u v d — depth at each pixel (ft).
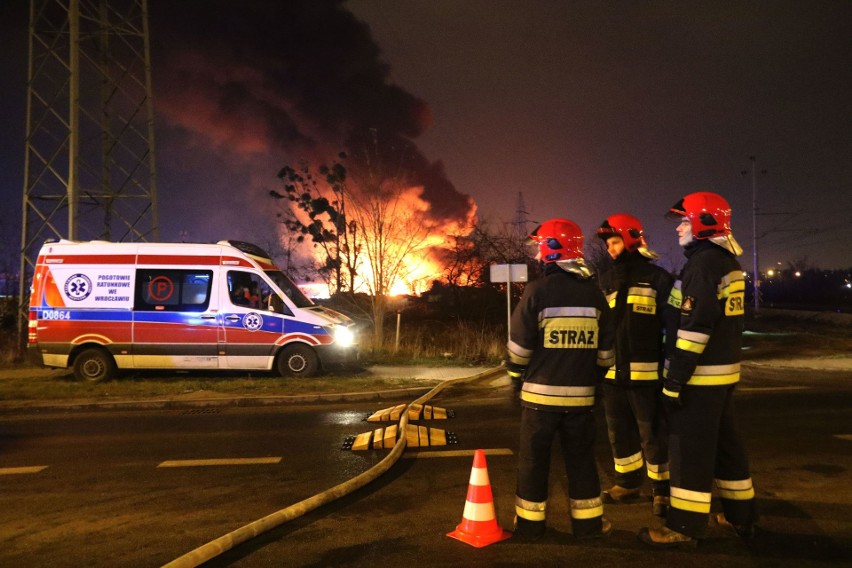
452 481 18.08
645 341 15.06
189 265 37.70
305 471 19.53
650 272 15.19
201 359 37.45
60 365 37.29
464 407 29.55
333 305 69.97
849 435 22.52
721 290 12.60
